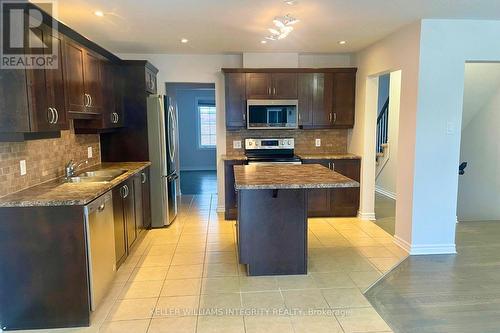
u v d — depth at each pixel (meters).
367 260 3.56
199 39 4.31
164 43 4.53
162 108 4.55
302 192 3.16
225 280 3.13
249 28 3.79
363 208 5.08
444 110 3.59
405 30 3.77
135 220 3.85
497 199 5.07
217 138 5.49
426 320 2.49
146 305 2.71
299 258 3.21
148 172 4.48
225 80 5.16
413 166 3.65
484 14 3.33
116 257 3.14
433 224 3.72
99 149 4.45
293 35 4.15
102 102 3.74
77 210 2.38
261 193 3.13
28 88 2.25
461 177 5.74
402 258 3.62
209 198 6.67
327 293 2.88
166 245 4.02
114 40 4.34
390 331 2.36
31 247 2.38
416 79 3.57
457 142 3.64
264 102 5.12
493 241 4.12
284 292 2.90
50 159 3.15
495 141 5.05
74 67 3.01
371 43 4.58
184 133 10.99
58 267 2.40
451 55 3.54
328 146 5.66
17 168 2.62
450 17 3.42
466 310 2.63
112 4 2.98
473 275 3.22
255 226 3.17
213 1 2.93
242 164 5.01
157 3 2.97
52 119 2.57
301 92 5.20
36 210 2.36
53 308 2.43
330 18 3.44
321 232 4.47
